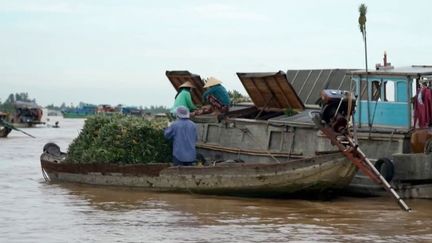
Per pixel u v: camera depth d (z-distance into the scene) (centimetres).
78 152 1964
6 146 3838
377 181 1528
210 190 1692
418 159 1634
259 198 1669
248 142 1861
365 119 1836
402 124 1767
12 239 1171
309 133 1736
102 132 1900
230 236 1196
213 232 1231
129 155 1847
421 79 1756
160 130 1875
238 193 1672
